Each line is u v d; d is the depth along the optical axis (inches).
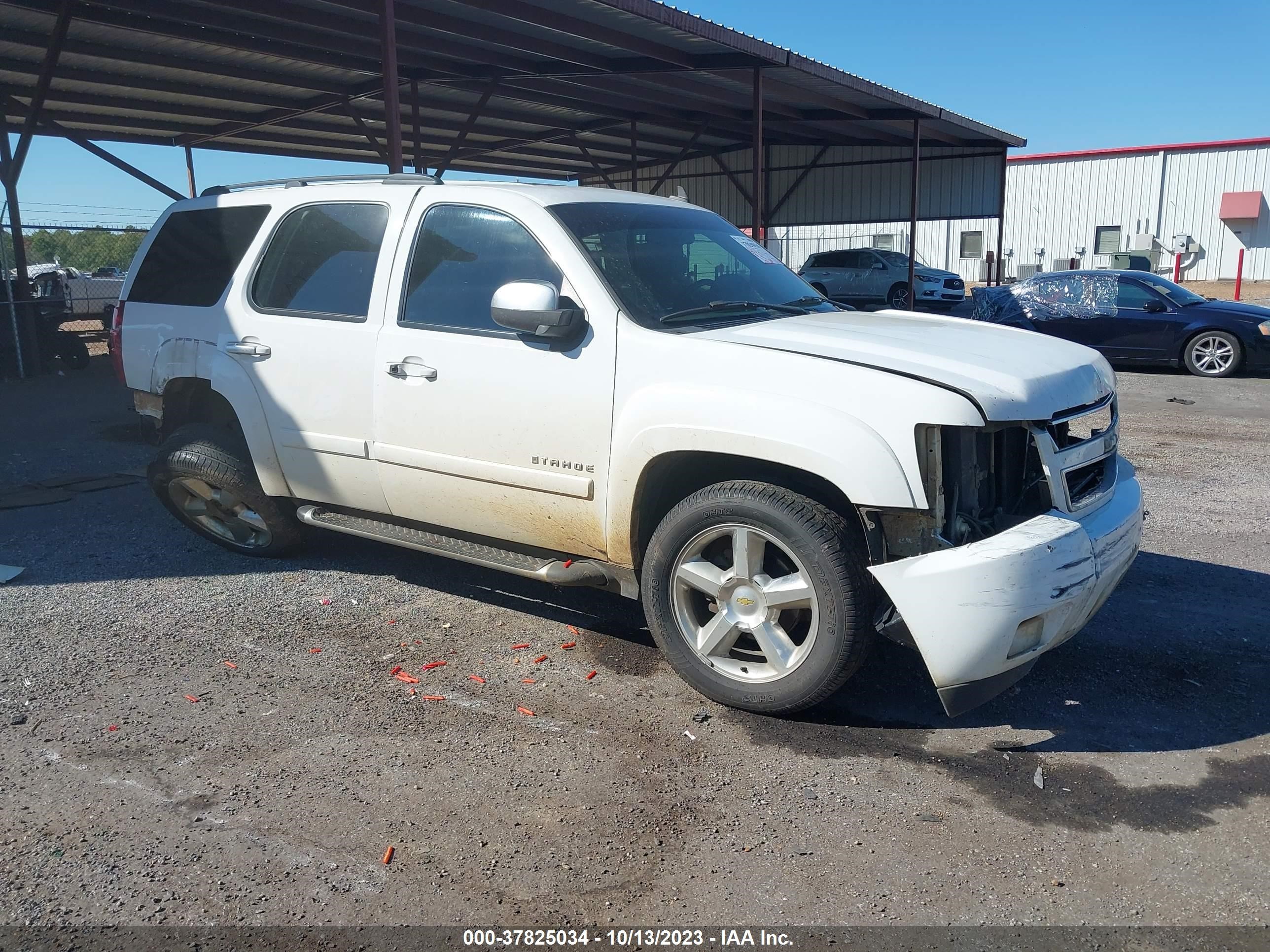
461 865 111.3
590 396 152.2
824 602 136.0
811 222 1079.6
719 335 148.9
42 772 130.3
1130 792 126.3
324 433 185.6
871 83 704.4
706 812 122.2
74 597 195.2
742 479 146.6
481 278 167.9
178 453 208.1
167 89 593.3
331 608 189.9
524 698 152.7
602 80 669.3
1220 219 1405.0
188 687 155.9
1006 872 110.1
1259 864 111.1
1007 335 164.1
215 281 205.6
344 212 189.3
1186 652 168.7
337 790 126.3
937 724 144.9
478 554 171.2
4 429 389.4
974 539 132.9
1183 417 417.4
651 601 152.6
